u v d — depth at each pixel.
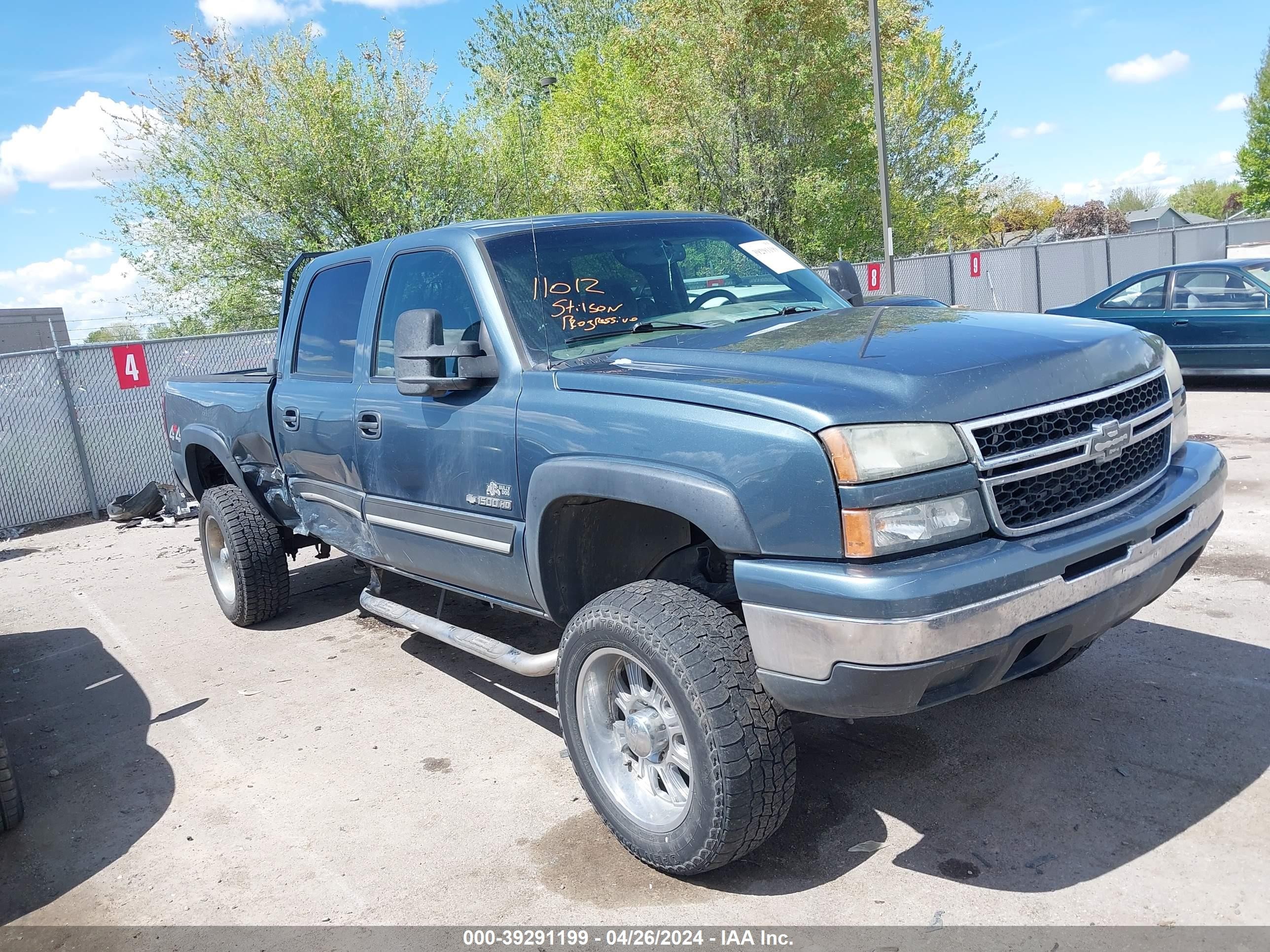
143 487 11.28
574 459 3.00
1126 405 2.84
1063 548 2.51
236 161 17.69
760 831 2.71
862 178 25.20
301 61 17.70
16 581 8.14
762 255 4.15
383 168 18.66
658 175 26.16
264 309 18.83
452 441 3.55
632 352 3.23
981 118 29.28
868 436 2.39
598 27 42.47
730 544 2.58
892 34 23.34
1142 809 3.05
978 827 3.05
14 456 10.59
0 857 3.50
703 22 22.70
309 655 5.34
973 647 2.37
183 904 3.07
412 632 5.59
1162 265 25.00
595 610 2.93
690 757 2.70
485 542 3.49
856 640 2.35
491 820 3.42
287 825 3.52
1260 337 10.44
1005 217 67.81
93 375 11.00
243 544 5.61
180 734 4.43
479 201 20.09
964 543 2.48
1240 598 4.77
